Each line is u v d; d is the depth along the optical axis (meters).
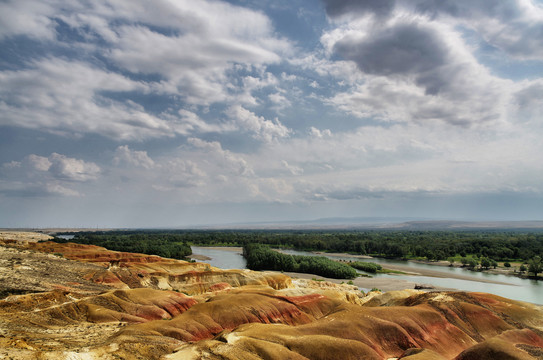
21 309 42.47
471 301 58.34
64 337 33.38
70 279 67.94
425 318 51.00
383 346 44.28
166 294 61.50
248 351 34.19
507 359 35.03
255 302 58.38
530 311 56.00
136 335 36.41
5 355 22.78
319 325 45.56
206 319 50.16
